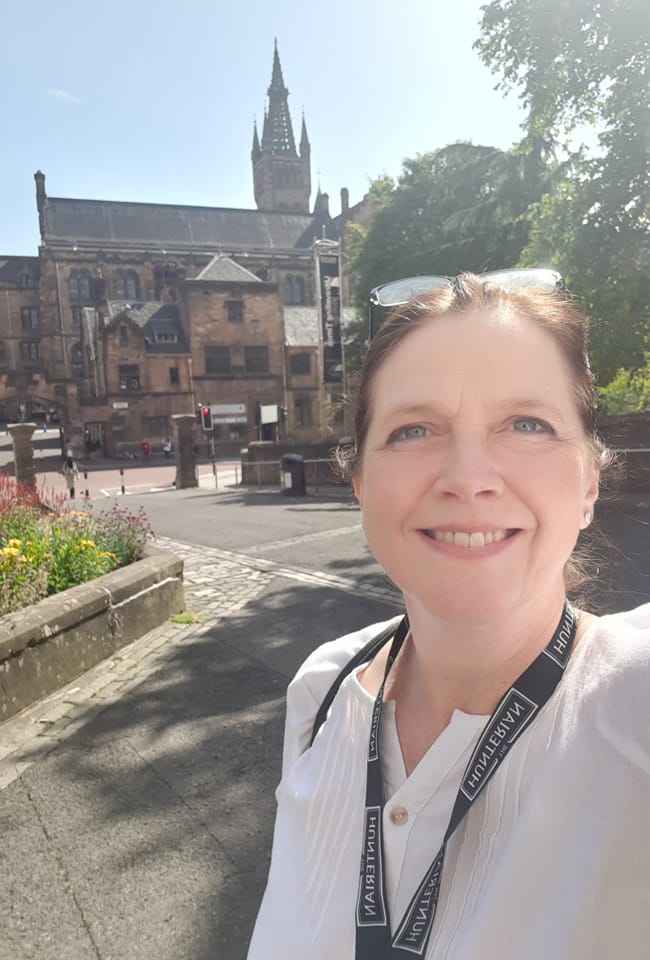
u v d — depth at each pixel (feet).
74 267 243.19
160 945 7.58
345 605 21.65
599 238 36.70
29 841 9.61
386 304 3.11
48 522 25.31
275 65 347.36
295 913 2.79
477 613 2.45
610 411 46.83
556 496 2.49
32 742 12.85
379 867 2.55
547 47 37.19
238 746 12.23
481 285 2.73
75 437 189.26
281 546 33.88
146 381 185.68
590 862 1.91
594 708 2.14
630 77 35.24
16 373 188.44
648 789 1.90
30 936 7.81
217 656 17.38
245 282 190.70
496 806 2.25
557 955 1.88
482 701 2.62
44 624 15.03
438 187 81.20
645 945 1.85
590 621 2.66
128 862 9.03
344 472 3.43
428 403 2.54
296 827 3.00
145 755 12.07
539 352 2.59
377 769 2.80
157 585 20.45
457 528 2.43
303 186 352.90
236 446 190.80
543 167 64.90
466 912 2.18
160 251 253.44
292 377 194.80
